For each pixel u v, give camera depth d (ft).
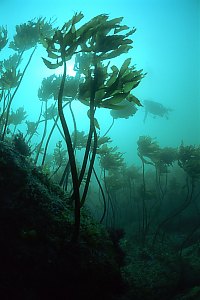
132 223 33.27
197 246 22.43
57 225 10.19
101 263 10.19
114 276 10.45
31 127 21.47
